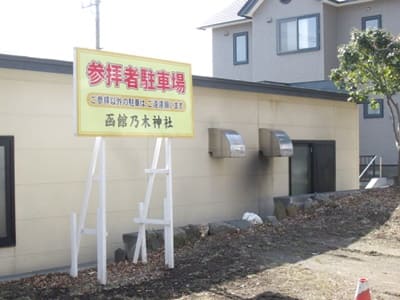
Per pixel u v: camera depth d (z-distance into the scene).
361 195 12.70
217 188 11.09
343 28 22.38
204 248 8.72
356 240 9.47
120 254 8.61
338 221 10.70
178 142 10.34
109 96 6.96
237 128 11.54
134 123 7.23
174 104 7.71
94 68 6.83
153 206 9.91
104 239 6.94
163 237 8.79
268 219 10.88
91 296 6.46
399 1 21.11
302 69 22.42
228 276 7.26
